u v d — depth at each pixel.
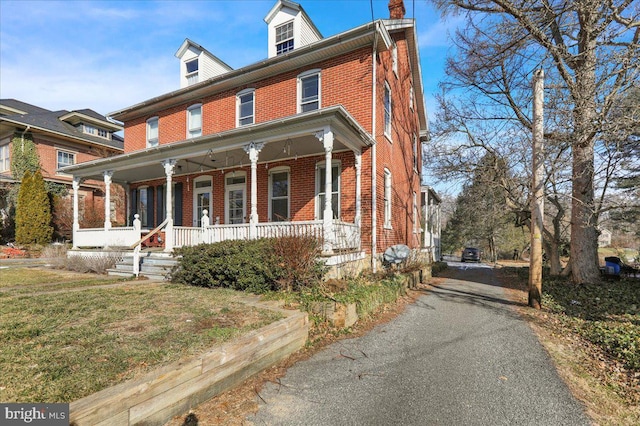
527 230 36.16
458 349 4.72
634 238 18.20
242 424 2.74
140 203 15.31
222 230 9.06
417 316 6.66
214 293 6.23
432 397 3.29
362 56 9.71
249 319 4.42
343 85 9.95
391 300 7.60
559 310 7.06
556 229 13.21
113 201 22.66
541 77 7.44
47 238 17.53
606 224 14.72
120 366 2.84
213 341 3.51
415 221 16.58
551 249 13.38
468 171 14.27
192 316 4.54
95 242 12.02
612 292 8.52
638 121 5.66
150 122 14.79
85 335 3.66
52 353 3.12
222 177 12.54
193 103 13.30
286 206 10.96
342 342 4.93
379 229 9.92
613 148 7.59
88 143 22.52
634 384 3.66
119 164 11.59
